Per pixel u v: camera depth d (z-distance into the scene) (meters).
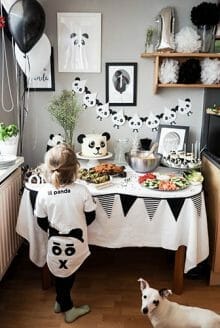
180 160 2.23
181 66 2.27
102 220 1.87
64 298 1.76
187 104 2.46
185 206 1.82
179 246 1.88
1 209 1.84
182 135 2.44
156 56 2.23
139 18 2.32
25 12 1.93
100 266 2.27
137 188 1.90
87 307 1.82
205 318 1.52
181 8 2.29
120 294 1.97
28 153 2.58
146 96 2.46
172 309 1.56
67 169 1.60
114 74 2.42
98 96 2.47
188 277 2.13
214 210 2.02
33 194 1.82
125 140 2.46
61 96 2.42
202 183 2.12
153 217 1.85
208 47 2.23
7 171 1.87
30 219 1.85
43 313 1.80
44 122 2.52
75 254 1.66
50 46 2.23
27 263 2.28
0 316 1.78
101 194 1.83
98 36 2.35
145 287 1.62
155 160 2.18
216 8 2.13
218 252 1.97
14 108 2.48
